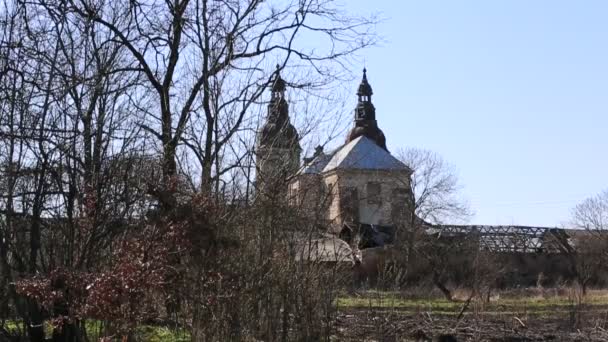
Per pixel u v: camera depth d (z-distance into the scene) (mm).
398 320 25672
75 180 13836
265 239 13852
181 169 15383
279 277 13922
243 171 15234
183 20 21062
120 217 13445
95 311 10633
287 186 15312
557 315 35312
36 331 13586
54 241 13633
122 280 10609
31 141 13961
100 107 14469
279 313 13914
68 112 14219
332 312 15117
